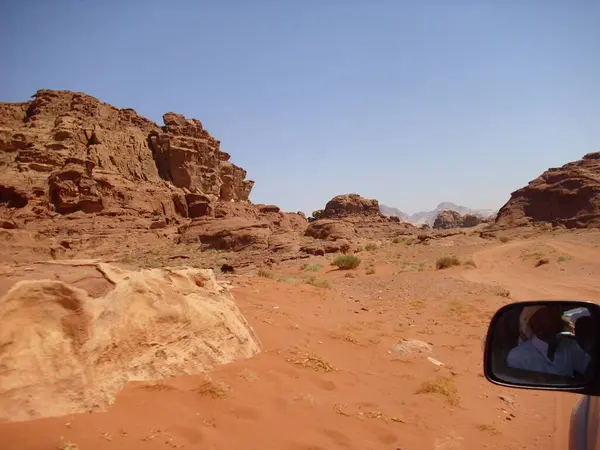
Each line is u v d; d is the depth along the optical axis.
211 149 125.81
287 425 5.21
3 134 90.75
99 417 4.43
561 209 92.25
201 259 60.56
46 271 5.58
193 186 115.88
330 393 6.55
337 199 145.88
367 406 6.21
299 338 9.47
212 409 5.19
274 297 14.75
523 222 93.81
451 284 24.81
